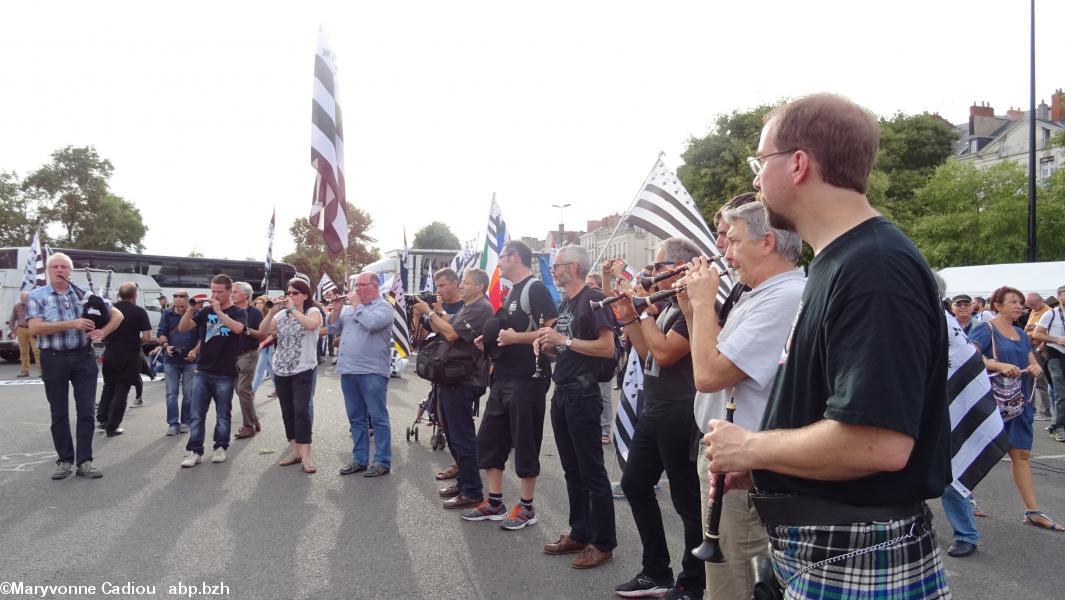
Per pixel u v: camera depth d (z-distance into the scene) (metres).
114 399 7.65
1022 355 5.39
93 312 5.82
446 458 6.67
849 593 1.37
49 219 47.41
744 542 2.43
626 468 3.55
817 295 1.43
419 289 24.11
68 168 47.94
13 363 17.19
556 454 6.98
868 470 1.26
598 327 3.89
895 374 1.23
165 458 6.54
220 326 6.38
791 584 1.46
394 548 4.20
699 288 2.26
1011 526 4.79
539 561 4.01
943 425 1.40
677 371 3.16
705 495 2.59
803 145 1.48
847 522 1.38
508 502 5.27
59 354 5.68
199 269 22.33
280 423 8.55
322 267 39.66
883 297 1.27
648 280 3.24
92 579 3.69
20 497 5.20
